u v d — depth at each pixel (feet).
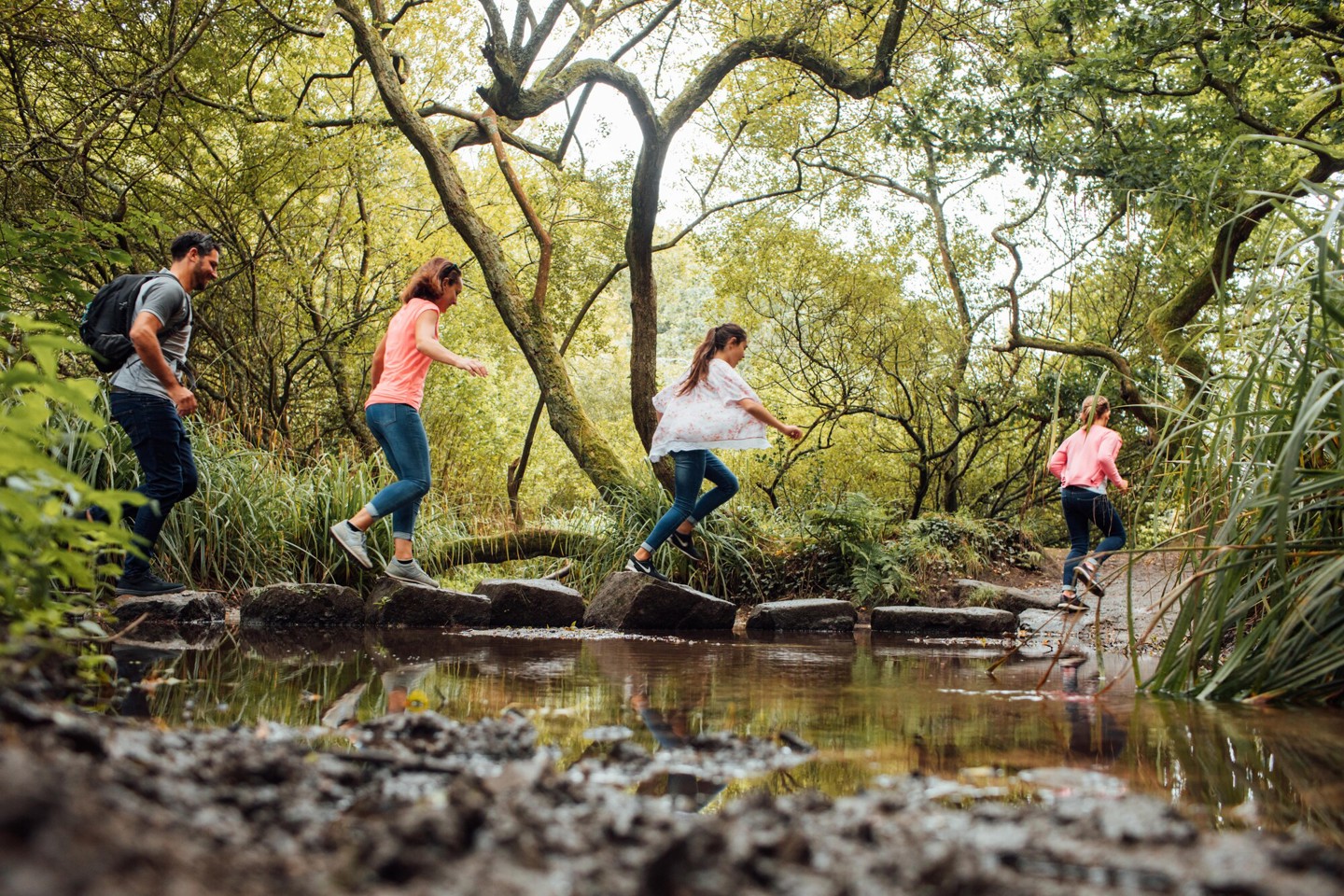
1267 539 10.74
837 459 43.78
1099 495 23.56
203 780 4.84
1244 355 12.00
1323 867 4.22
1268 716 9.27
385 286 37.45
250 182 29.30
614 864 4.00
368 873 3.64
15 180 24.68
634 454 69.05
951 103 28.84
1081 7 26.02
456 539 25.80
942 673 13.02
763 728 8.34
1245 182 27.91
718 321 45.68
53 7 25.41
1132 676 12.87
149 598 16.72
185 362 16.34
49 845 2.96
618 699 9.89
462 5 37.65
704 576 26.22
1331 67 28.86
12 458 6.54
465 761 6.45
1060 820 5.05
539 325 27.99
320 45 34.30
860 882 3.86
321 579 22.15
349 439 35.96
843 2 30.14
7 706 5.07
